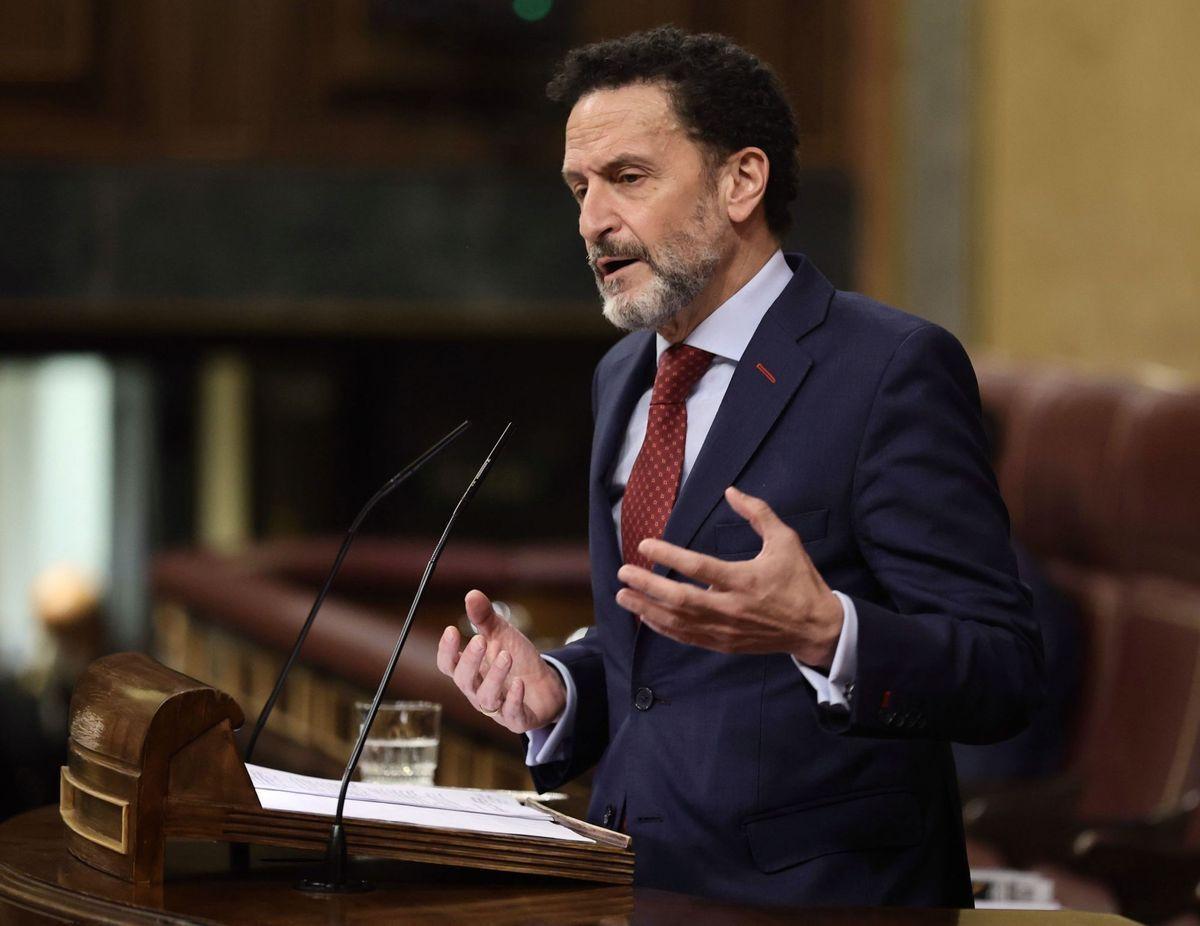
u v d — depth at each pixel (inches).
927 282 917.8
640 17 946.1
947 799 280.5
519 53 935.0
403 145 938.1
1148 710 536.1
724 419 277.9
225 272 933.2
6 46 920.9
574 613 842.8
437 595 836.6
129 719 236.4
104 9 927.0
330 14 938.1
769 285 288.0
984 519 266.5
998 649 251.4
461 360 1213.1
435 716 343.0
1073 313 874.8
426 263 940.6
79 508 1376.7
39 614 1108.5
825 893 261.9
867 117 943.0
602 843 251.8
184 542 1336.1
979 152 903.7
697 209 279.1
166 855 260.7
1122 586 564.4
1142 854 463.5
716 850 268.4
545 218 943.0
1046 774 555.8
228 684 657.0
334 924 215.2
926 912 235.5
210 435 1323.8
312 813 236.4
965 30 904.9
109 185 926.4
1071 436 591.2
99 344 1104.8
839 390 273.4
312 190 936.9
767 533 236.1
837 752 268.1
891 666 239.6
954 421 270.4
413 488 1219.2
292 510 1264.8
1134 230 856.3
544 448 1211.9
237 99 936.3
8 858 250.1
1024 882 381.4
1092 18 866.8
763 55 957.8
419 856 239.0
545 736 292.7
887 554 263.6
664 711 278.2
